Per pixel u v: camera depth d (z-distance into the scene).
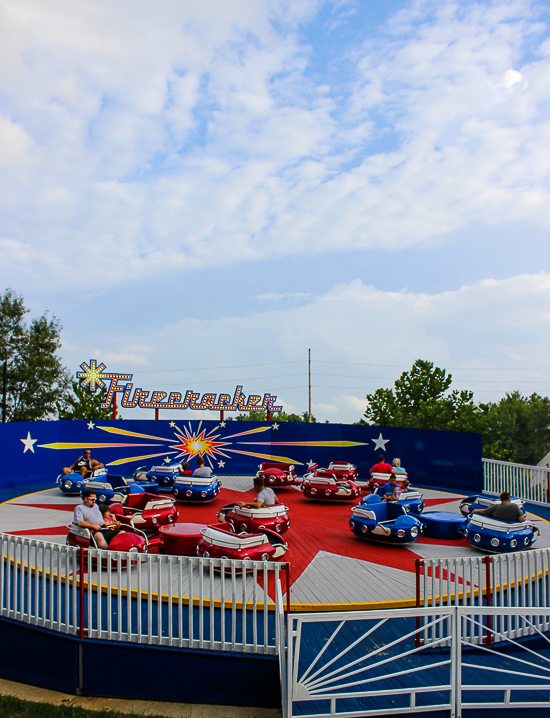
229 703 6.44
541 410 74.19
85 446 23.59
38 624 7.23
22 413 47.69
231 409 25.59
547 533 14.29
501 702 5.75
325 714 5.44
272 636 7.02
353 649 6.96
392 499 14.00
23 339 49.53
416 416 47.19
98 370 24.38
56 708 6.26
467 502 15.02
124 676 6.69
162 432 25.08
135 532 10.73
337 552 11.70
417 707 5.61
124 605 7.93
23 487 21.06
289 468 21.00
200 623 6.57
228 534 9.81
